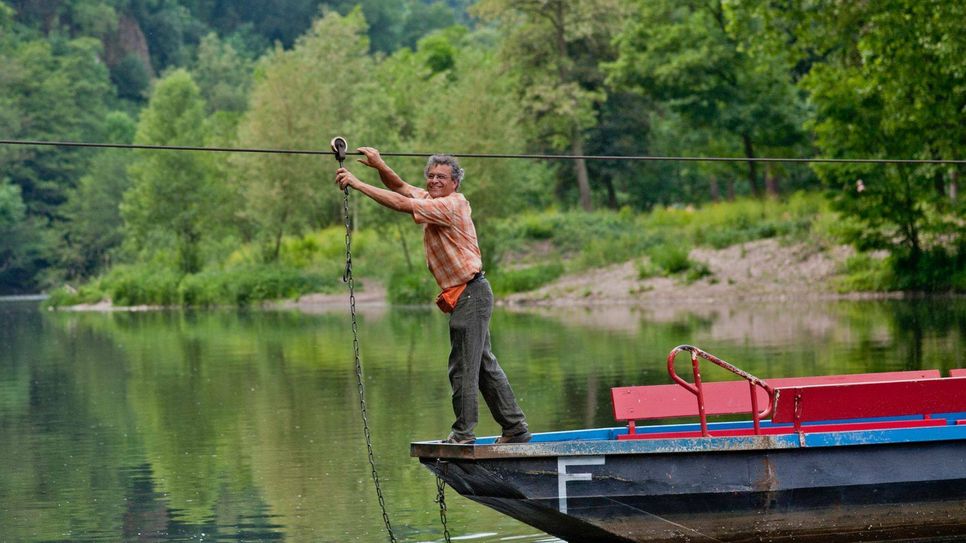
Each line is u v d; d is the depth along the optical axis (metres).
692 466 15.22
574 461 14.86
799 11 54.94
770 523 15.53
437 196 14.70
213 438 25.67
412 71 121.19
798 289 61.16
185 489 20.67
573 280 72.06
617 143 110.06
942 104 50.66
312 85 99.94
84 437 26.44
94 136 184.12
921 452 15.80
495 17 107.94
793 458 15.52
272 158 97.06
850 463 15.62
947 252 57.81
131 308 96.94
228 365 41.06
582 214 89.62
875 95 54.88
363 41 145.25
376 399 30.61
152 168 110.00
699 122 88.25
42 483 21.48
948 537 15.87
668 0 87.75
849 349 35.56
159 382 36.69
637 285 67.44
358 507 19.02
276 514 18.67
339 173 14.62
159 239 115.25
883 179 57.03
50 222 173.12
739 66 83.62
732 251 68.19
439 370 36.72
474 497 15.32
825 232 65.69
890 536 15.81
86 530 18.02
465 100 81.25
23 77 179.25
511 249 84.50
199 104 117.19
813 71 58.19
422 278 79.75
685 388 15.45
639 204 118.75
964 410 16.14
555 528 15.55
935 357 32.41
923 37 47.88
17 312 100.12
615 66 90.25
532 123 106.00
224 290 92.44
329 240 102.50
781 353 35.50
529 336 46.53
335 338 51.31
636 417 16.84
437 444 14.73
